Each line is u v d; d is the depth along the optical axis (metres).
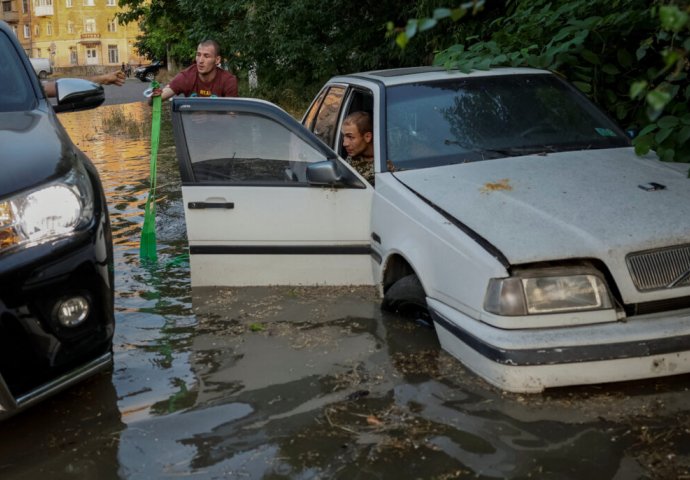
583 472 3.00
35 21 104.06
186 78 7.29
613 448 3.14
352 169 4.95
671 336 3.45
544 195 4.07
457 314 3.79
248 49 16.28
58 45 102.75
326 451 3.24
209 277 5.21
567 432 3.27
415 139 4.93
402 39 2.23
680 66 2.34
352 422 3.47
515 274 3.53
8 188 3.45
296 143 4.99
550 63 5.94
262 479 3.07
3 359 3.27
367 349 4.23
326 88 6.52
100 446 3.40
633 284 3.53
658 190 4.07
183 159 5.06
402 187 4.55
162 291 5.49
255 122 5.01
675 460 3.04
